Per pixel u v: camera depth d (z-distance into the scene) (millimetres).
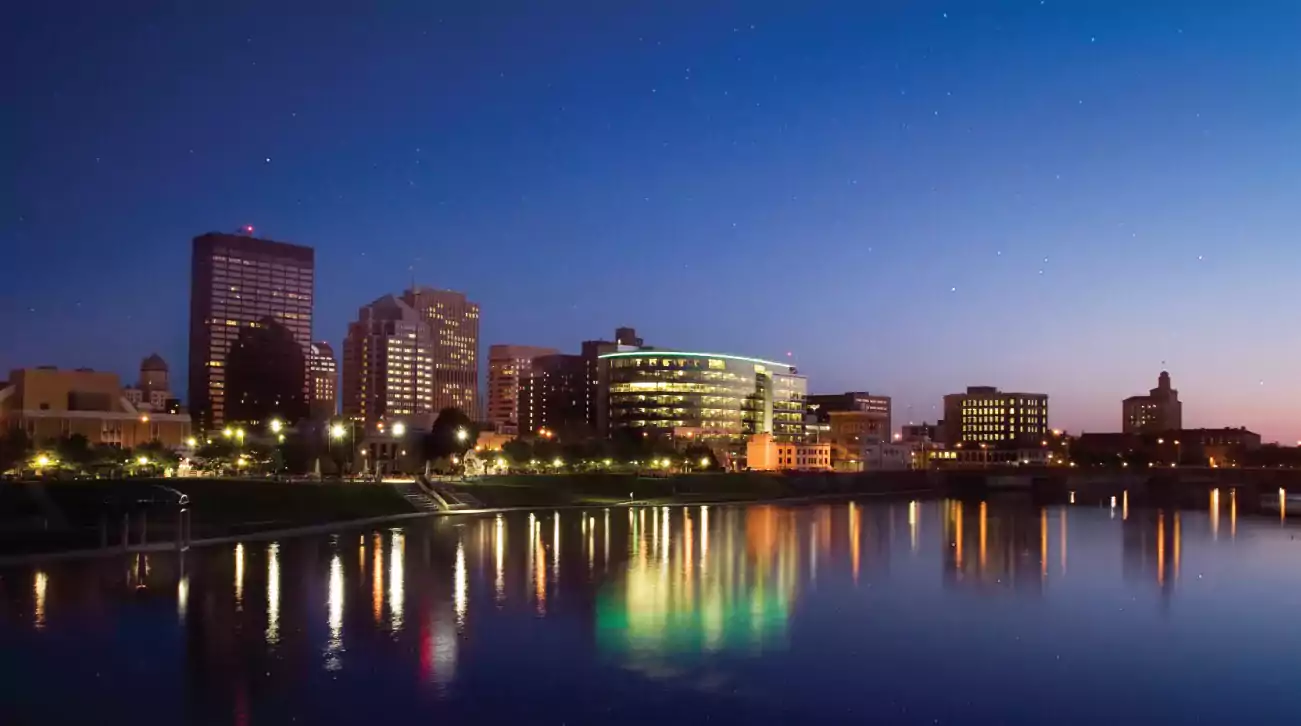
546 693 60344
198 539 135875
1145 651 74625
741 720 56000
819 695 61188
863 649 73625
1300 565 127125
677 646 73250
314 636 75000
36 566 109812
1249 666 70312
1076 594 100812
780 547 145500
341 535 151250
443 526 170875
